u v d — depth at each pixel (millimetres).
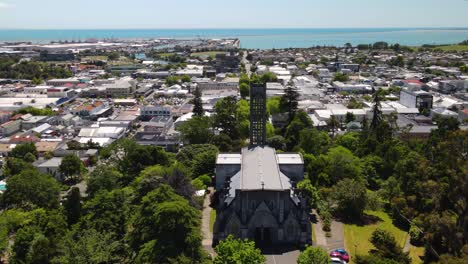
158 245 130500
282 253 153125
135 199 171875
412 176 184000
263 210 157125
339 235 168750
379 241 153250
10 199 183875
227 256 124500
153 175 181000
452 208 159000
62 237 146250
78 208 170250
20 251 145000
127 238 144500
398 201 179250
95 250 133750
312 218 182500
